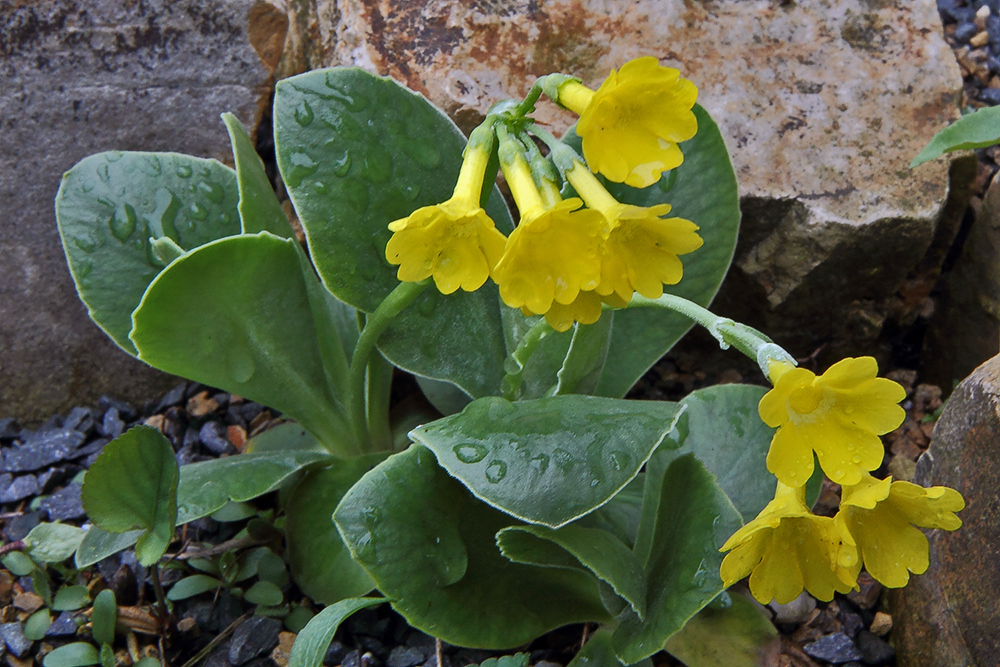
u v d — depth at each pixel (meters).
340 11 0.43
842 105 0.43
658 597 0.34
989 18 0.53
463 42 0.42
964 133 0.36
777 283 0.43
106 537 0.35
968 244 0.43
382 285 0.37
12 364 0.42
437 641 0.36
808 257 0.42
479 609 0.35
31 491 0.41
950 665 0.35
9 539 0.40
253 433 0.43
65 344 0.43
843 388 0.29
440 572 0.34
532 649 0.38
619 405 0.34
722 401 0.38
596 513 0.37
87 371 0.43
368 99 0.36
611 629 0.36
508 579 0.35
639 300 0.32
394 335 0.37
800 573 0.30
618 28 0.42
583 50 0.42
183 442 0.43
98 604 0.36
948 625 0.35
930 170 0.42
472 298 0.38
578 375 0.36
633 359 0.39
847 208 0.41
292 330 0.36
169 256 0.35
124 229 0.38
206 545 0.39
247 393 0.37
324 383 0.38
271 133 0.46
